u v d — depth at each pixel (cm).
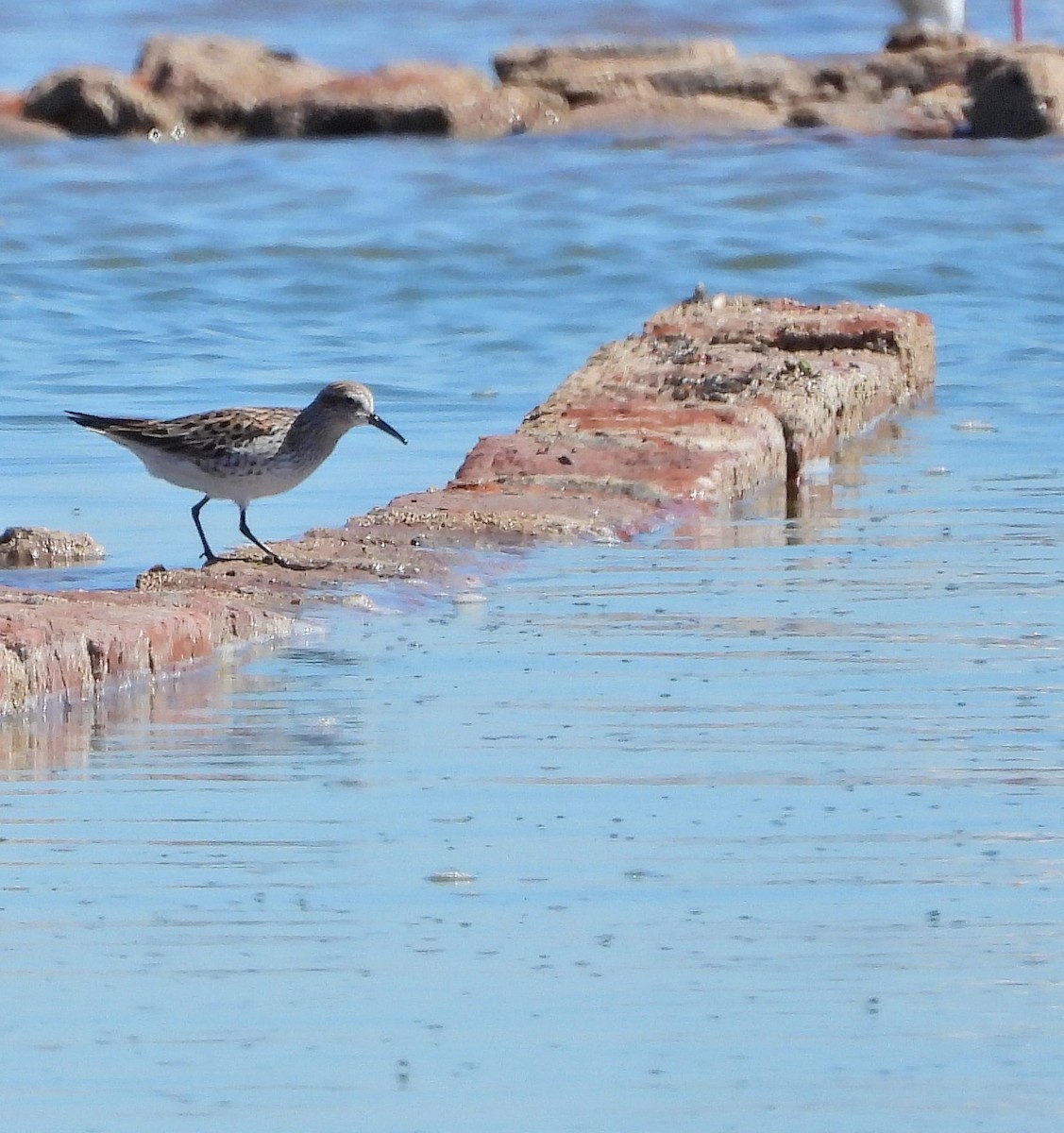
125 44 6419
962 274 2894
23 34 6600
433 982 833
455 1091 754
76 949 860
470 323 2664
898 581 1456
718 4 7088
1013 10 6369
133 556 1595
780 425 1869
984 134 4438
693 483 1712
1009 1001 812
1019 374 2316
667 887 918
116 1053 779
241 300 2812
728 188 3691
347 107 4744
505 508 1647
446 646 1308
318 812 1010
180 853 959
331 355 2470
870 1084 757
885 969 839
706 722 1141
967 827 982
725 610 1380
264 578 1463
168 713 1177
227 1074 767
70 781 1058
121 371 2367
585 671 1243
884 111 4575
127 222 3472
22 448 1992
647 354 2084
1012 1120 735
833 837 971
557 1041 788
